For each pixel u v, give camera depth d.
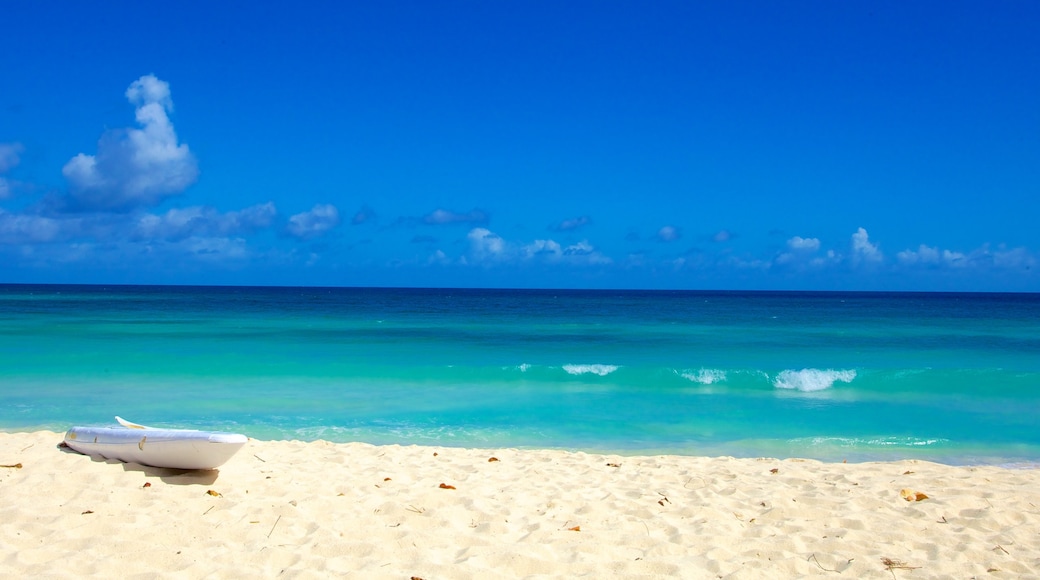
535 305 65.62
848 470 8.50
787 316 46.53
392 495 6.64
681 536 5.67
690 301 87.31
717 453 10.39
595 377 16.94
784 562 5.16
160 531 5.30
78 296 76.19
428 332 29.06
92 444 7.38
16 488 6.20
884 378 16.39
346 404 13.55
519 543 5.41
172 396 13.90
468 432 11.47
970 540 5.72
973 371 16.62
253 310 46.81
